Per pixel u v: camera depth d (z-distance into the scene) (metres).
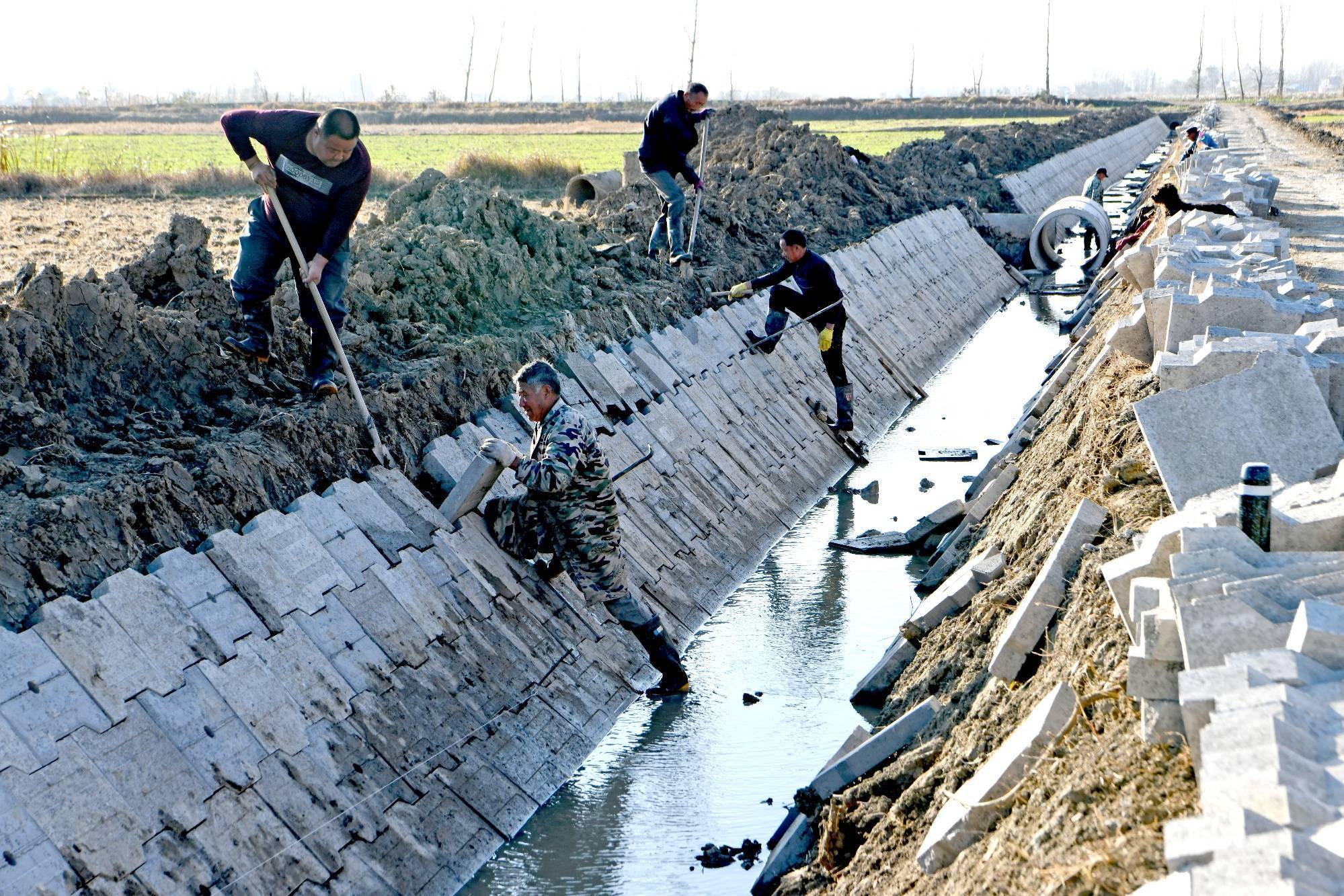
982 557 9.55
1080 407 10.41
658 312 14.70
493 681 8.34
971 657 7.48
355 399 9.06
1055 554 6.69
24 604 6.36
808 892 6.30
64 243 14.91
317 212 8.55
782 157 27.28
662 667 9.29
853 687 9.69
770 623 11.02
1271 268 11.01
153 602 6.71
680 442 12.75
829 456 15.71
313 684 7.18
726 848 7.45
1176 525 5.34
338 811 6.75
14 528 6.62
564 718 8.66
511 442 10.45
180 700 6.47
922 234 27.11
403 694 7.65
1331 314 8.79
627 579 9.77
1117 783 4.42
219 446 8.08
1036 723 5.22
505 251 13.37
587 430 8.49
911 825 5.95
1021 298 29.70
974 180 37.16
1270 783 3.46
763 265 19.14
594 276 14.71
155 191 22.67
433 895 6.82
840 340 14.70
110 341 8.82
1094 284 24.02
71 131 56.62
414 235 12.74
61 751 5.81
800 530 13.60
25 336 8.30
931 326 23.27
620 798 8.09
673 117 15.23
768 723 9.14
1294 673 3.97
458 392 10.45
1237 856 3.19
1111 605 5.80
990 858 4.70
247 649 6.97
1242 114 85.44
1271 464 6.35
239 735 6.59
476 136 57.12
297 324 10.15
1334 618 4.12
